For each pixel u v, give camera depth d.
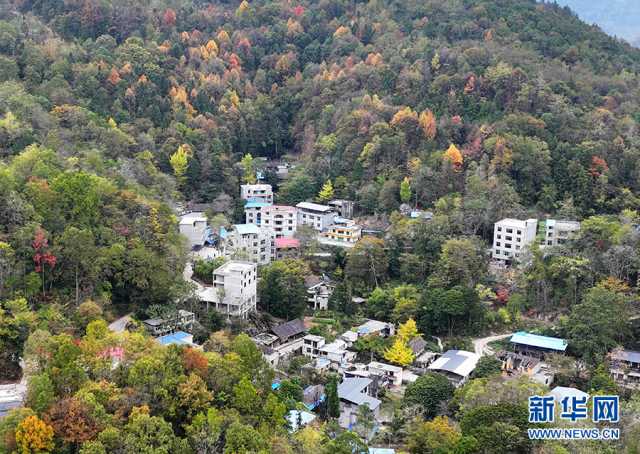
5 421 71.06
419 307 144.75
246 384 84.12
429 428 91.69
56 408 73.12
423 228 163.25
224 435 76.81
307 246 170.25
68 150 160.50
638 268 146.25
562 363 125.31
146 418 72.81
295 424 93.31
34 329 95.25
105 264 117.50
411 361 128.88
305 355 129.00
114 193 137.12
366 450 82.38
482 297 148.50
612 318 131.00
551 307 150.12
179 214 173.25
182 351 87.38
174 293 124.69
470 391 101.12
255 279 140.62
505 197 174.50
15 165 131.62
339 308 150.00
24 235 109.50
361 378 117.25
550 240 164.50
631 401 99.94
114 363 85.88
